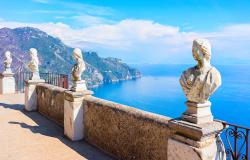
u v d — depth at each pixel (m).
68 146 6.18
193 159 3.35
